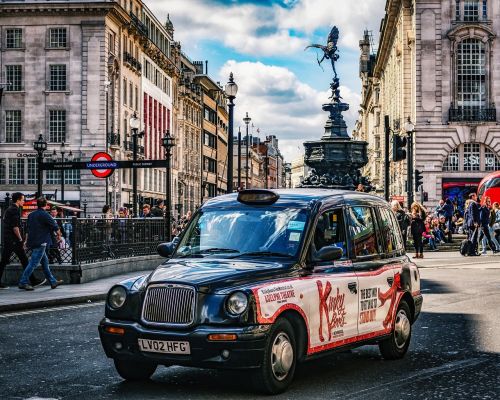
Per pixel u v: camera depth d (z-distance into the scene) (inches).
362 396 331.3
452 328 522.9
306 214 372.5
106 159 1210.6
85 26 2625.5
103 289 790.5
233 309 321.1
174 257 376.5
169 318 328.2
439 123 2301.9
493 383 357.7
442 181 2297.0
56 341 480.7
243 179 7012.8
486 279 871.7
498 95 2297.0
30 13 2637.8
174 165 3806.6
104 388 349.4
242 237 371.9
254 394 334.6
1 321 583.8
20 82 2652.6
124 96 2896.2
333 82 1304.1
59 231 886.4
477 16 2310.5
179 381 363.6
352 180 1268.5
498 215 1376.7
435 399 326.6
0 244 866.1
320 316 354.3
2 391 344.8
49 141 2637.8
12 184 2640.3
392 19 2965.1
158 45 3533.5
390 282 413.7
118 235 1042.7
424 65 2311.8
